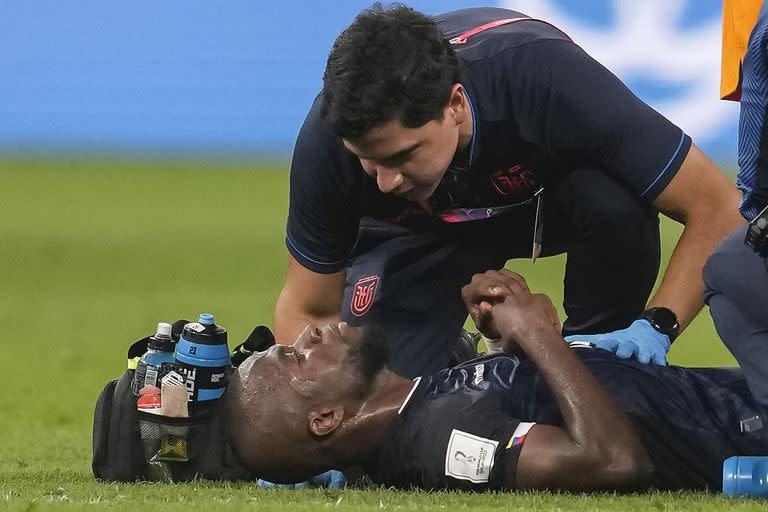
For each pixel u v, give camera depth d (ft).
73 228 224.33
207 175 318.04
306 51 259.60
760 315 44.78
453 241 62.23
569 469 42.37
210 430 48.06
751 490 44.09
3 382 94.22
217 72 262.26
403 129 45.06
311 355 45.09
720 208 53.72
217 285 158.40
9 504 41.37
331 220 55.47
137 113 264.72
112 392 48.62
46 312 138.82
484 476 43.09
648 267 59.72
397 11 46.16
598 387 43.86
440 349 63.87
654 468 44.60
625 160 53.62
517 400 44.86
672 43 211.00
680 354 109.50
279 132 262.47
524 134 53.16
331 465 45.19
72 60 265.95
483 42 53.26
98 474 48.67
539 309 45.85
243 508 40.27
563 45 53.57
